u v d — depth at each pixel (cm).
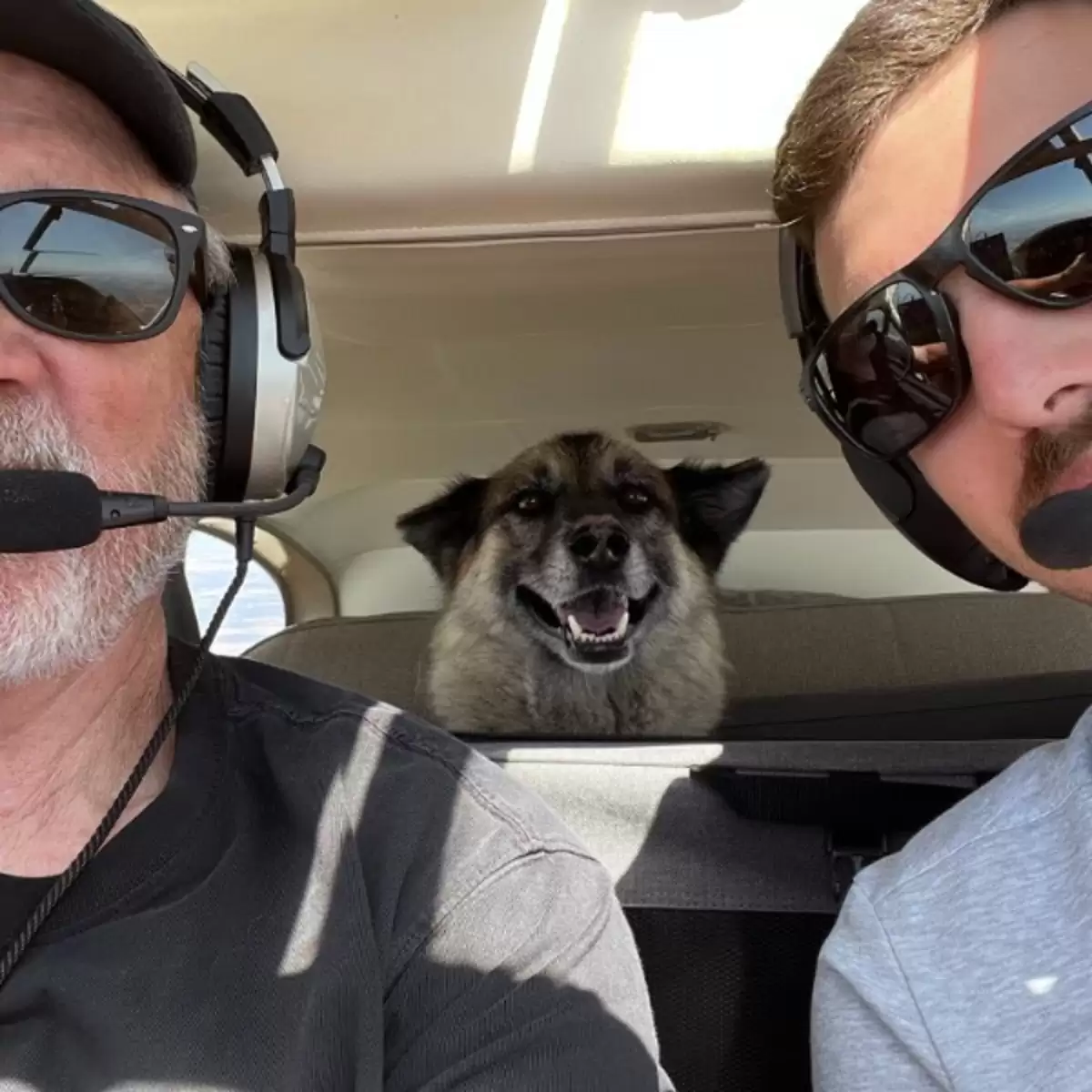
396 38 41
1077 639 90
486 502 111
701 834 43
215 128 38
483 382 71
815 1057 34
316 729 39
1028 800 33
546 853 36
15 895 32
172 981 30
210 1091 29
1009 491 31
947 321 30
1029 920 30
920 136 30
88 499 30
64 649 32
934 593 115
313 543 113
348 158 41
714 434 92
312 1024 30
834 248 34
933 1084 30
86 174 33
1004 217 28
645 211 42
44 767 34
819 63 38
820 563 120
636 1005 34
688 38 40
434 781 37
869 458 37
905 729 58
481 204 42
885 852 41
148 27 42
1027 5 29
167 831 33
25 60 33
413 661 112
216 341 36
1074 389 28
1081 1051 27
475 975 33
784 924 41
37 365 31
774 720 64
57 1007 30
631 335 61
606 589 101
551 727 106
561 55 40
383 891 34
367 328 59
